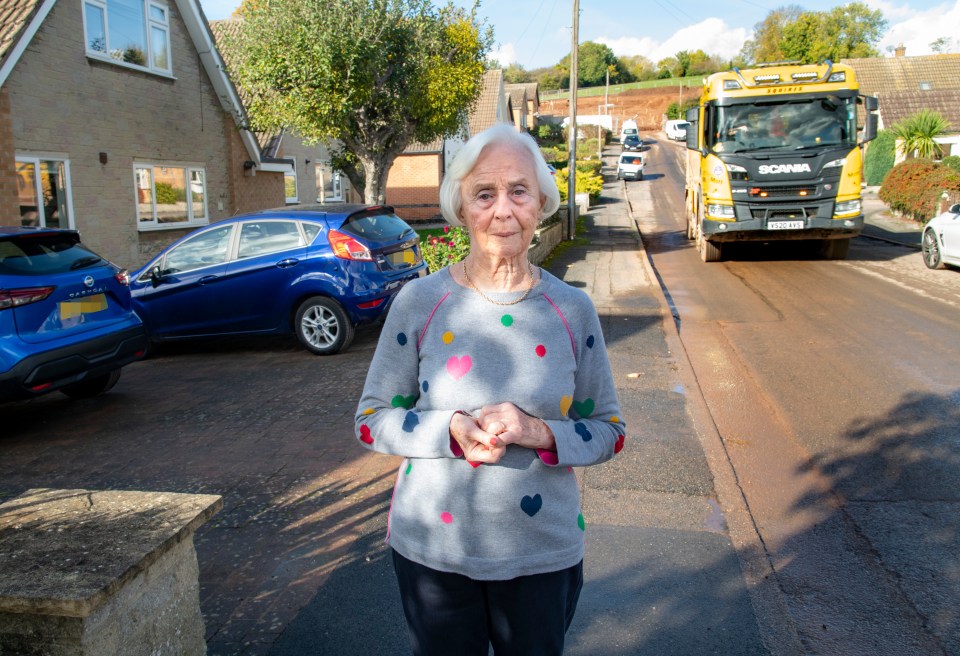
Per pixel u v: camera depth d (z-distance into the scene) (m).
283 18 13.51
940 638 3.00
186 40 15.33
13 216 10.86
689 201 20.69
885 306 10.40
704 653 2.89
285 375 7.53
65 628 2.02
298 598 3.29
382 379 1.94
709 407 6.10
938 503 4.25
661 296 11.12
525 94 57.00
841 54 86.50
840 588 3.37
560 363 1.86
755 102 14.05
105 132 12.96
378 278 8.19
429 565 1.85
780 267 14.80
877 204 29.45
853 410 5.93
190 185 15.73
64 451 5.46
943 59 47.00
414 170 30.89
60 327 5.92
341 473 4.78
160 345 9.66
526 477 1.81
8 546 2.25
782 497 4.37
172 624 2.39
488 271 1.90
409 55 14.72
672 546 3.74
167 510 2.50
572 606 1.98
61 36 11.83
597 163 47.28
